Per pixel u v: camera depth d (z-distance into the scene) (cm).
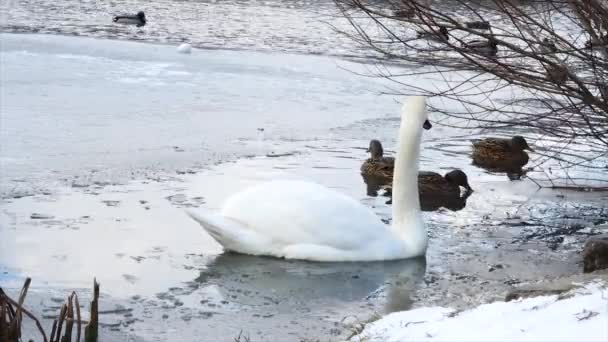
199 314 915
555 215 1381
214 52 3288
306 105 2366
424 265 1111
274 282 1027
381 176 1628
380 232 1141
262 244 1120
